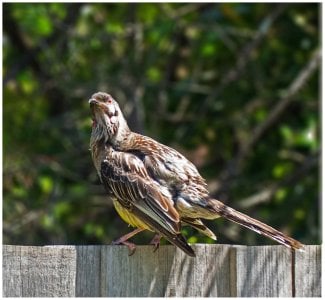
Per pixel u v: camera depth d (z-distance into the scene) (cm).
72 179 1598
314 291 760
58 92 1667
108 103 931
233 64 1673
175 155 889
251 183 1559
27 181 1567
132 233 871
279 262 760
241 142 1625
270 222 1536
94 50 1641
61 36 1636
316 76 1602
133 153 901
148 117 1605
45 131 1598
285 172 1598
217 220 1489
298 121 1625
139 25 1591
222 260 759
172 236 760
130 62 1571
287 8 1622
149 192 855
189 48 1672
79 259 746
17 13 1589
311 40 1623
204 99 1669
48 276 742
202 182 870
